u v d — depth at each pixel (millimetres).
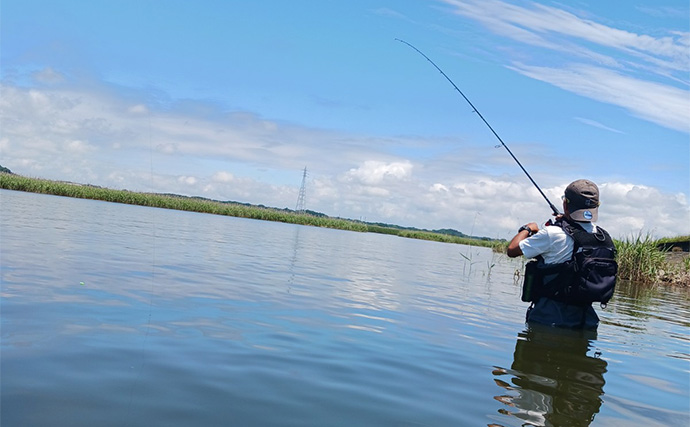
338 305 5164
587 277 4625
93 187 37125
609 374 3379
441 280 8805
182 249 9062
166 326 3555
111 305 4012
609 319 5832
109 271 5668
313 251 12594
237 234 16172
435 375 3045
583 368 3467
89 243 8172
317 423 2182
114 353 2846
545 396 2799
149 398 2266
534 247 4758
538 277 4941
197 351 3049
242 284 5828
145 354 2889
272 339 3523
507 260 17406
